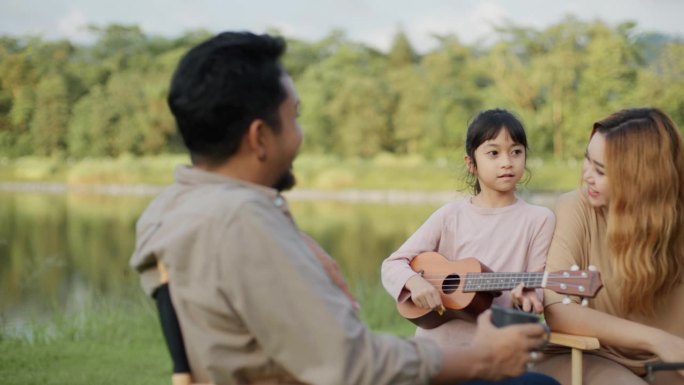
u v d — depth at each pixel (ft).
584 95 146.10
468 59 174.19
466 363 5.53
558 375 8.21
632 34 150.71
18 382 14.10
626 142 7.98
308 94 179.93
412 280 9.18
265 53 5.58
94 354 16.79
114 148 185.68
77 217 96.94
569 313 7.96
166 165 167.63
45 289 34.71
